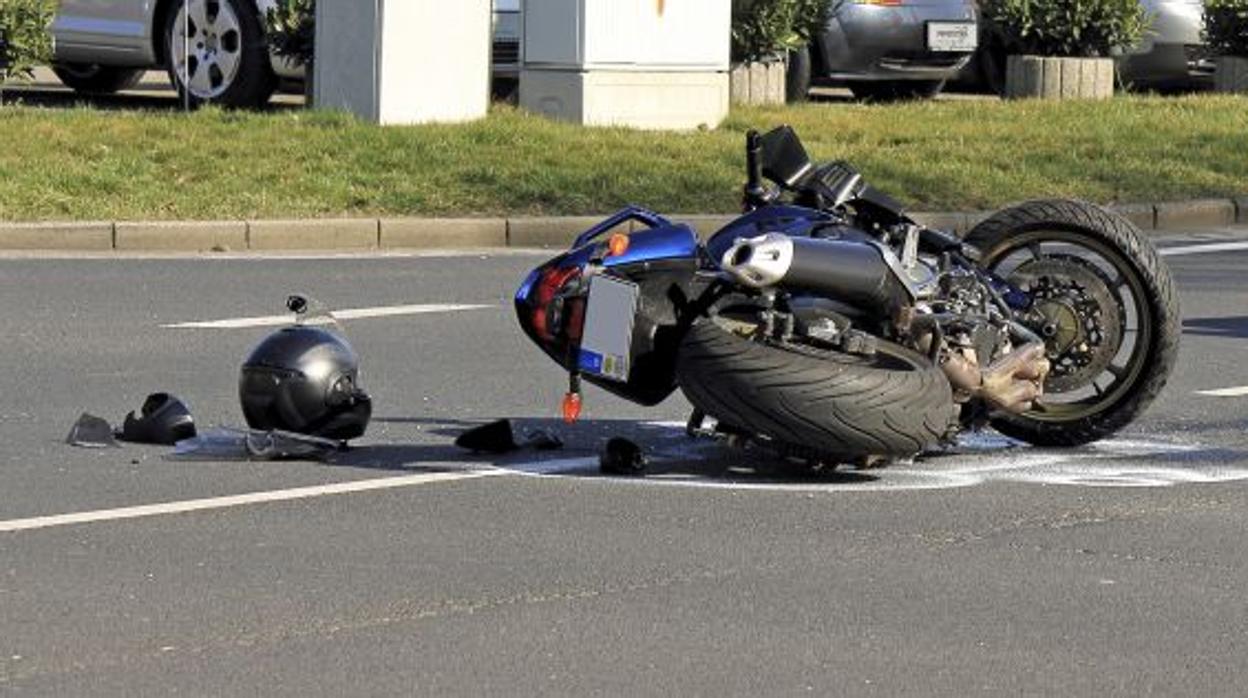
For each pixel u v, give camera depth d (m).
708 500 22.78
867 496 23.02
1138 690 17.09
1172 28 60.44
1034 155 48.22
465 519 21.92
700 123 51.06
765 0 54.31
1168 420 27.14
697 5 50.78
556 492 23.08
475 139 46.16
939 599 19.34
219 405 27.30
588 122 49.81
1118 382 25.20
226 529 21.41
